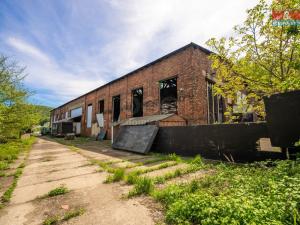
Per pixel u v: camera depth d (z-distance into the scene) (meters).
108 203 3.17
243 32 5.79
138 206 3.01
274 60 5.70
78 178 4.77
